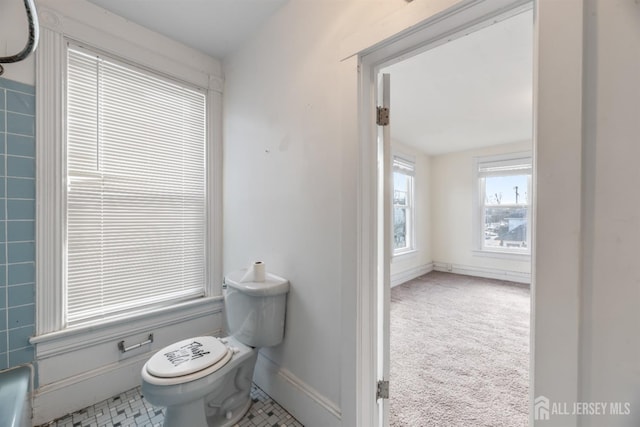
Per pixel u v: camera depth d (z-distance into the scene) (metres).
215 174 2.09
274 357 1.60
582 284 0.68
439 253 4.91
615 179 0.65
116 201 1.68
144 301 1.79
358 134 1.16
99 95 1.61
